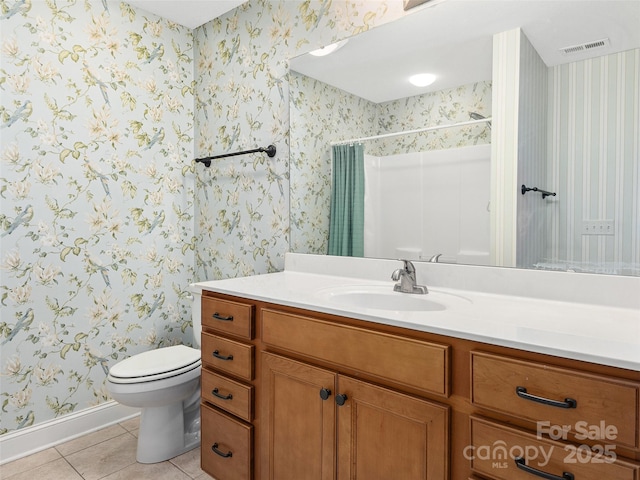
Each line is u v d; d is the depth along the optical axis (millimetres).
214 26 2354
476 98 1431
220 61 2328
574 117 1229
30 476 1672
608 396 748
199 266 2484
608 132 1174
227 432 1512
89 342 2049
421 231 1576
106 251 2105
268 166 2102
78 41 1976
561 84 1250
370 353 1090
